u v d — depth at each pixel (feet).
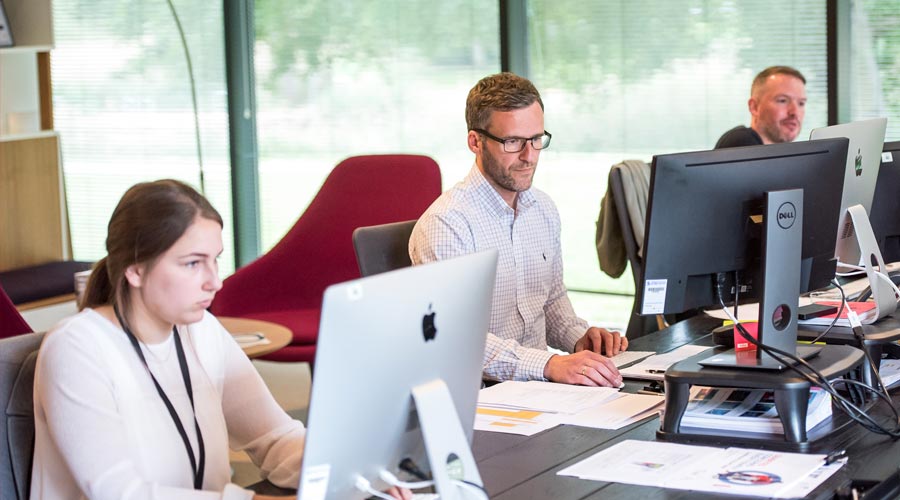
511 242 8.96
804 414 5.87
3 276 16.57
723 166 6.18
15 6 18.03
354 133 19.39
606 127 17.47
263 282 15.15
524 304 9.07
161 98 20.62
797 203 6.20
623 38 17.19
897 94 15.62
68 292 16.69
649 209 6.11
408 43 18.78
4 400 5.94
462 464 4.67
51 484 5.70
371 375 4.39
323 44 19.42
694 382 6.08
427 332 4.64
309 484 4.35
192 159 20.57
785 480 5.31
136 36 20.63
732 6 16.38
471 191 8.82
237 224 20.40
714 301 6.47
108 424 5.51
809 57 16.01
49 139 17.99
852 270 9.61
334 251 15.34
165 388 5.88
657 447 5.99
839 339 7.07
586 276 17.85
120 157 21.06
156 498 5.34
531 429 6.45
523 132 8.48
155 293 5.63
